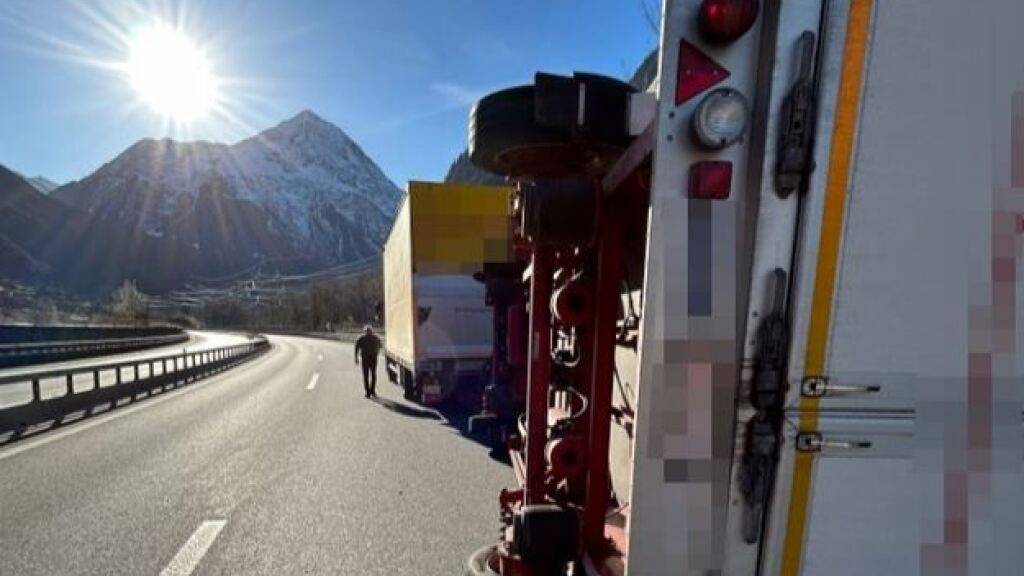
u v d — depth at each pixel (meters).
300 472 6.21
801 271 1.46
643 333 1.56
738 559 1.54
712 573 1.56
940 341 1.50
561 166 2.64
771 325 1.47
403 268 11.47
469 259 10.15
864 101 1.44
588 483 2.50
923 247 1.48
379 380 16.95
